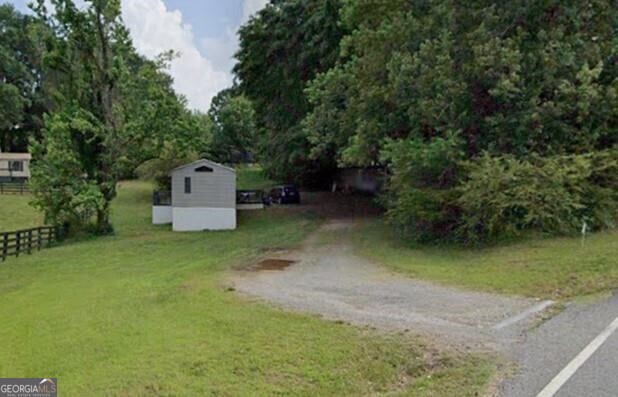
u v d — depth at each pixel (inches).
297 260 518.9
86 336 277.1
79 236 880.9
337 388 192.1
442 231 536.7
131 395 191.3
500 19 520.4
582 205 456.4
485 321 258.7
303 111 1027.9
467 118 503.5
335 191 1435.8
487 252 449.7
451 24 532.4
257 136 1770.4
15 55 2212.1
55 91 924.6
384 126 600.4
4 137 2356.1
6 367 243.1
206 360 217.5
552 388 175.0
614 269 341.4
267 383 195.9
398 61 547.5
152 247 735.7
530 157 479.5
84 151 888.3
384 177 828.6
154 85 944.9
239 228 909.2
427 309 287.3
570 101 483.5
